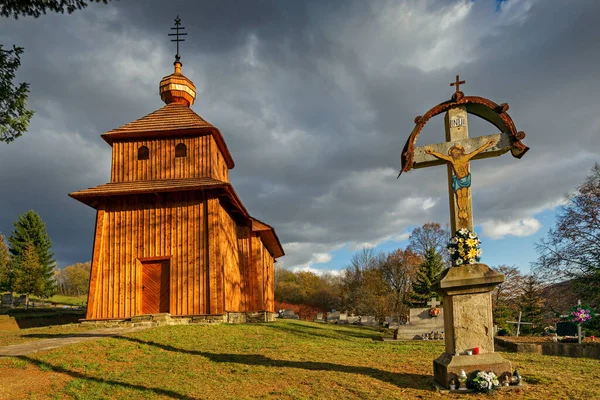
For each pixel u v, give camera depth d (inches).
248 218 1052.5
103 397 342.6
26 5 412.8
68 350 502.0
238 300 1018.7
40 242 2050.9
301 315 2866.6
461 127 381.7
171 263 820.6
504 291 2039.9
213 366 445.1
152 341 579.5
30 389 362.6
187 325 733.9
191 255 820.6
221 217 872.3
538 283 1135.0
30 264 1809.8
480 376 323.6
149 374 414.6
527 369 394.3
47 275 2044.8
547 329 866.8
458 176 374.0
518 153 364.8
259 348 547.2
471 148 376.2
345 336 800.3
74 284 3154.5
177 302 803.4
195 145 904.9
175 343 573.6
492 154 378.6
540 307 1437.0
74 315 1218.0
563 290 1122.0
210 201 837.8
